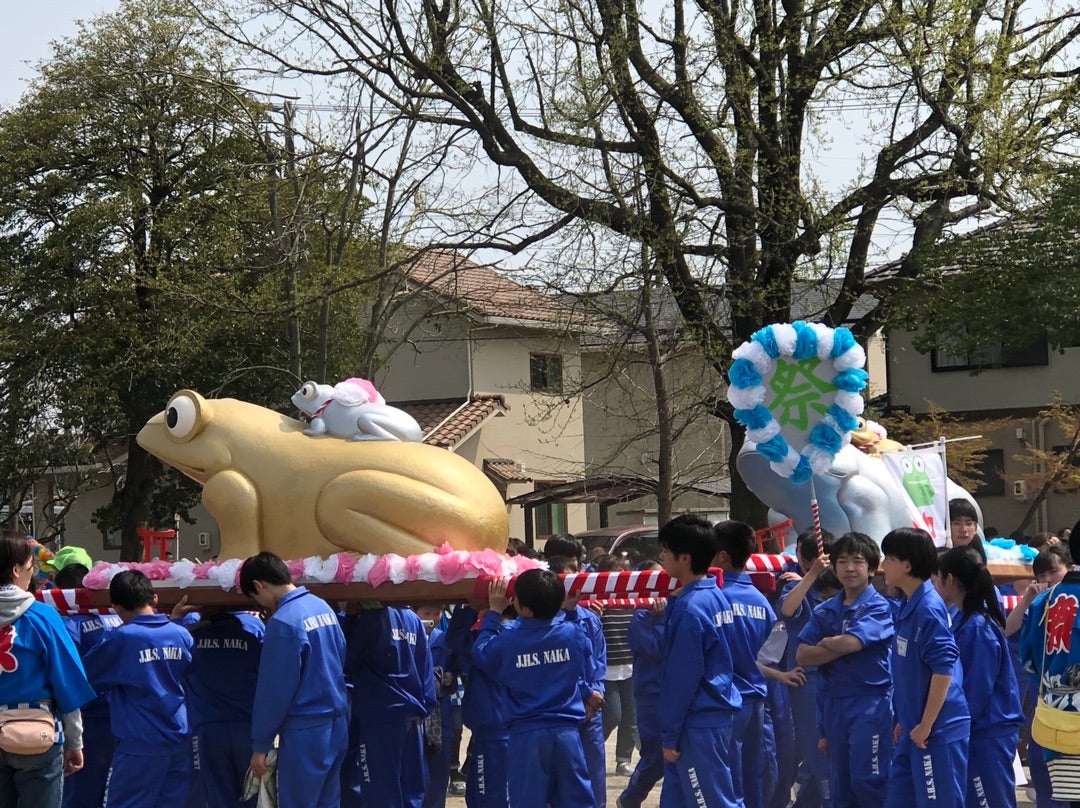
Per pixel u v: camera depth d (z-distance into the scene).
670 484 19.14
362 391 9.23
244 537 8.98
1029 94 19.33
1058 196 19.53
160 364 25.78
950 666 7.09
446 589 8.30
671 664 7.55
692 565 7.71
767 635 8.04
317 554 8.83
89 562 13.82
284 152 20.75
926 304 21.64
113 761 8.54
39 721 7.25
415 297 23.42
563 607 8.48
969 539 11.16
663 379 19.95
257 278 24.22
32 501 32.16
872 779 8.05
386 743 8.81
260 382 26.73
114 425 28.05
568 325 20.14
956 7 18.42
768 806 8.35
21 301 27.73
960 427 26.11
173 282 23.83
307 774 7.74
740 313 19.45
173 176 27.70
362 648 8.80
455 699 11.04
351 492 8.70
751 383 9.70
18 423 27.77
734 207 19.34
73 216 26.70
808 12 19.56
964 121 18.88
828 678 8.24
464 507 8.70
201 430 9.25
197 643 9.04
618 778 12.20
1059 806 7.88
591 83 18.55
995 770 7.38
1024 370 27.47
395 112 19.91
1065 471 23.94
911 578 7.29
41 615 7.37
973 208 21.22
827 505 10.77
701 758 7.52
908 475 11.17
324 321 20.70
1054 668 7.09
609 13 18.88
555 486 24.86
